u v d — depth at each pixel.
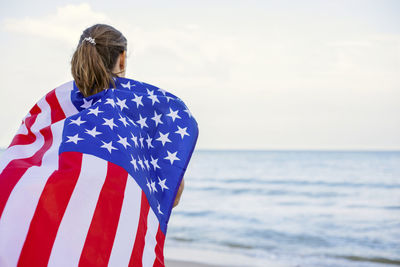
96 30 2.10
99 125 1.89
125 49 2.16
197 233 11.92
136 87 2.12
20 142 1.93
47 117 2.04
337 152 82.00
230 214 16.25
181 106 2.11
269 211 17.05
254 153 82.81
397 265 8.05
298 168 38.72
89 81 2.03
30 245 1.61
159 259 1.79
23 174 1.73
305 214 16.22
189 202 20.45
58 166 1.78
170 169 1.99
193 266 6.94
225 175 34.62
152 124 2.04
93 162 1.79
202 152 92.44
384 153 73.75
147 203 1.85
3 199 1.67
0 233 1.62
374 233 12.18
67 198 1.70
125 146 1.87
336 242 10.85
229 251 8.98
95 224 1.69
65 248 1.63
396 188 24.09
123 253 1.70
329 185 26.14
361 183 26.48
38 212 1.66
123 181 1.79
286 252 9.22
